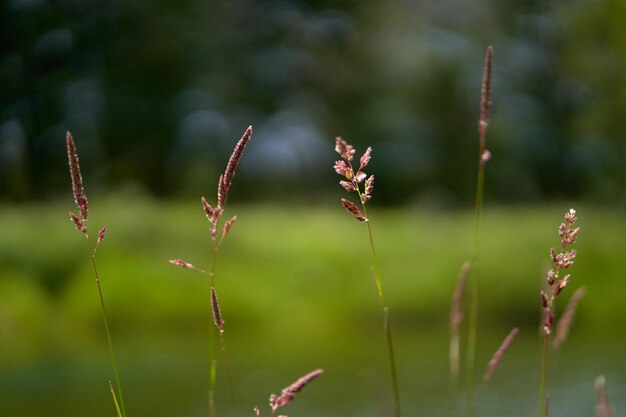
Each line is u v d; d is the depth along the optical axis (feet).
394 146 86.74
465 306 35.88
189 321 35.01
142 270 37.01
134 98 79.77
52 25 72.49
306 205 79.36
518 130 85.81
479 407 20.33
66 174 72.08
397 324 35.50
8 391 22.93
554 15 87.92
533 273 37.50
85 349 30.12
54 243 39.65
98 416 20.12
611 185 73.51
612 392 21.71
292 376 24.86
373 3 93.76
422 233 45.80
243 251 40.86
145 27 80.79
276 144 82.38
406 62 89.35
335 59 90.99
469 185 86.79
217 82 84.74
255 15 90.12
